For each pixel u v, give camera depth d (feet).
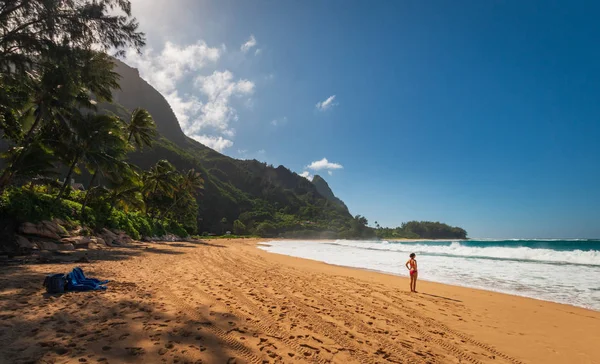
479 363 15.35
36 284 24.98
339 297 28.78
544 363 15.93
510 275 51.78
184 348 13.43
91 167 80.89
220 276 36.52
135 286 26.66
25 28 34.01
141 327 15.76
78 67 38.17
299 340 16.12
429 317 23.90
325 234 516.73
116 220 92.94
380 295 31.60
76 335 14.08
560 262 73.97
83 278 25.44
